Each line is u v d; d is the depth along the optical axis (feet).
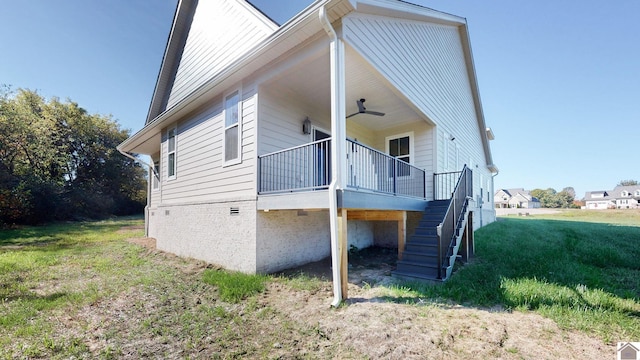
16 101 59.06
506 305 11.36
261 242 17.20
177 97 29.48
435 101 25.93
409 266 16.47
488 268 17.25
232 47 22.72
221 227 19.71
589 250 22.26
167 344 9.04
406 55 20.31
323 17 12.29
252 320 10.68
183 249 23.47
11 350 8.61
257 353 8.44
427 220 19.84
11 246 28.22
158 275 17.12
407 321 10.06
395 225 27.09
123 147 33.40
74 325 10.39
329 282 15.30
